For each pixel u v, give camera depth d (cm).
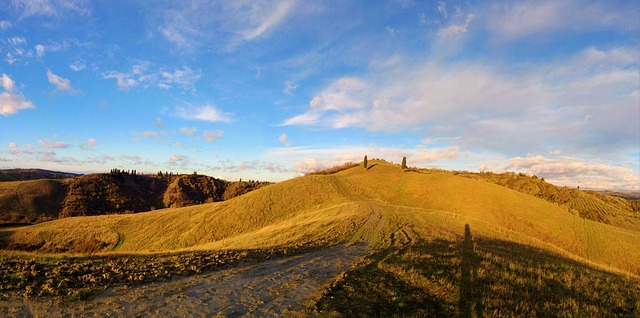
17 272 897
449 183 7488
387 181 8419
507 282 1192
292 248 1780
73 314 682
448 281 1172
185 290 903
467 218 3978
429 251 1738
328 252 1748
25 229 6431
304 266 1352
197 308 778
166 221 6141
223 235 4928
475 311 903
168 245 5012
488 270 1341
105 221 6531
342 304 888
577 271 1521
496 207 5859
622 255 4312
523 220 5350
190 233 5238
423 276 1217
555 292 1121
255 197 6388
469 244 2067
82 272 973
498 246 2119
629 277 1653
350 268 1343
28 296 748
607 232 4991
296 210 5669
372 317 821
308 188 6956
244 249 1691
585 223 5288
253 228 5006
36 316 656
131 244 5344
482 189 6812
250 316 756
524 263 1558
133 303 772
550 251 2409
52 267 1002
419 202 6806
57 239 5816
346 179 8625
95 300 769
